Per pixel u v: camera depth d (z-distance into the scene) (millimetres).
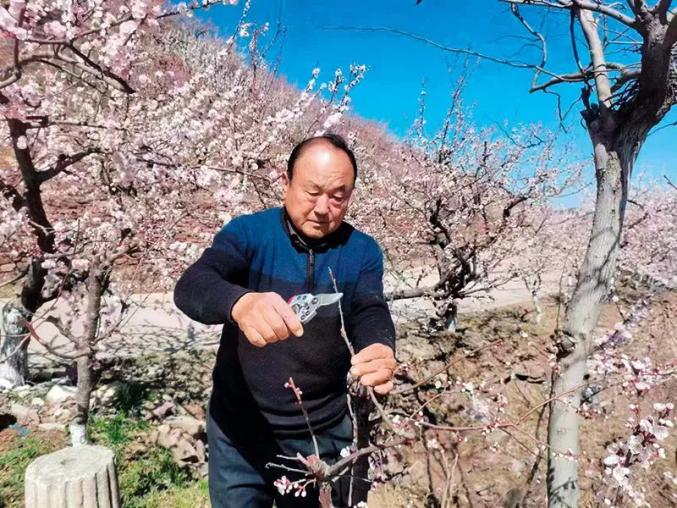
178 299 1285
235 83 5480
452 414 5309
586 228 11406
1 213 3875
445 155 6605
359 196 6652
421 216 6930
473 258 6082
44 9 2879
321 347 1540
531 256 9359
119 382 4762
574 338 3406
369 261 1631
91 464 1654
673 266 11070
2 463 3453
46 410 4168
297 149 1508
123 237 3922
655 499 4750
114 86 2781
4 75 3061
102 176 4566
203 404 4691
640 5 2611
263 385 1582
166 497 3578
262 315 1018
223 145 5055
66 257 4098
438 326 7016
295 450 1663
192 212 4594
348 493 1812
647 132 3209
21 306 4277
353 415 1664
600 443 4812
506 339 6984
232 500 1634
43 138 4293
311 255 1536
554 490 3422
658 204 11781
